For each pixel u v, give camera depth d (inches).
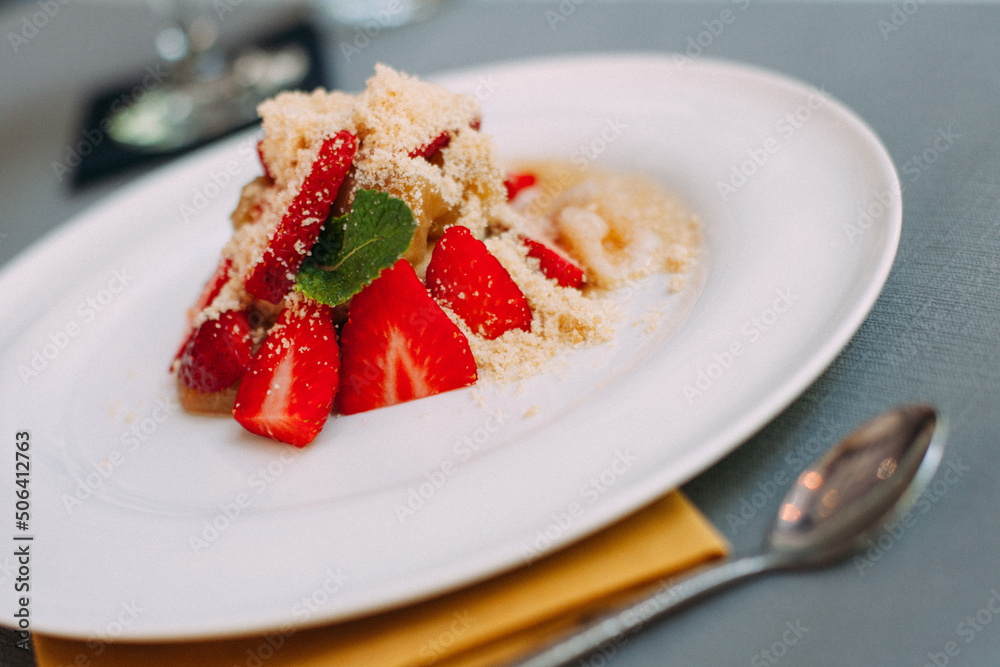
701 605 10.6
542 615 10.6
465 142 14.2
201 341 13.5
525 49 20.0
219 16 25.6
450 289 13.6
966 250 12.8
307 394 12.9
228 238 16.2
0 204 18.5
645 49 19.0
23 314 15.2
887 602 10.5
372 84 14.3
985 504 10.8
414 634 10.7
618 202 15.2
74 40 27.3
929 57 16.4
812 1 19.0
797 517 11.0
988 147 14.1
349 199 13.6
